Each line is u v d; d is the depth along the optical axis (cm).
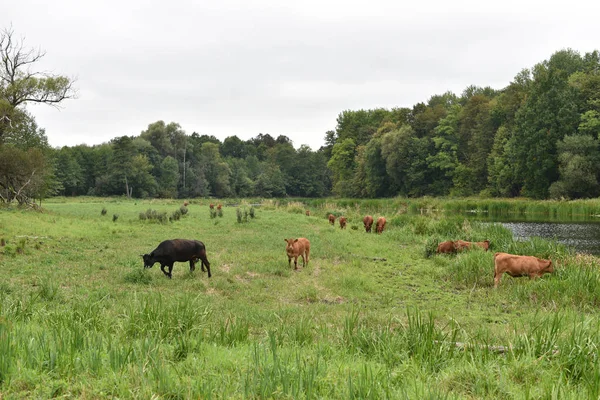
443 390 418
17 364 414
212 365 461
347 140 9825
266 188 11044
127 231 2061
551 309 904
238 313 804
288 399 378
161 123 10075
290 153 12062
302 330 636
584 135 5003
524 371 467
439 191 7381
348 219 3061
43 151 3622
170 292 958
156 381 404
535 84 6050
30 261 1230
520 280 1124
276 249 1590
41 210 2967
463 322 802
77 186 8650
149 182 8500
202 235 1956
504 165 6131
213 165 10575
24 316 643
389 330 606
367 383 405
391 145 7550
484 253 1356
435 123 7944
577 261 1276
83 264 1219
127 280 1048
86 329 564
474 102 7425
